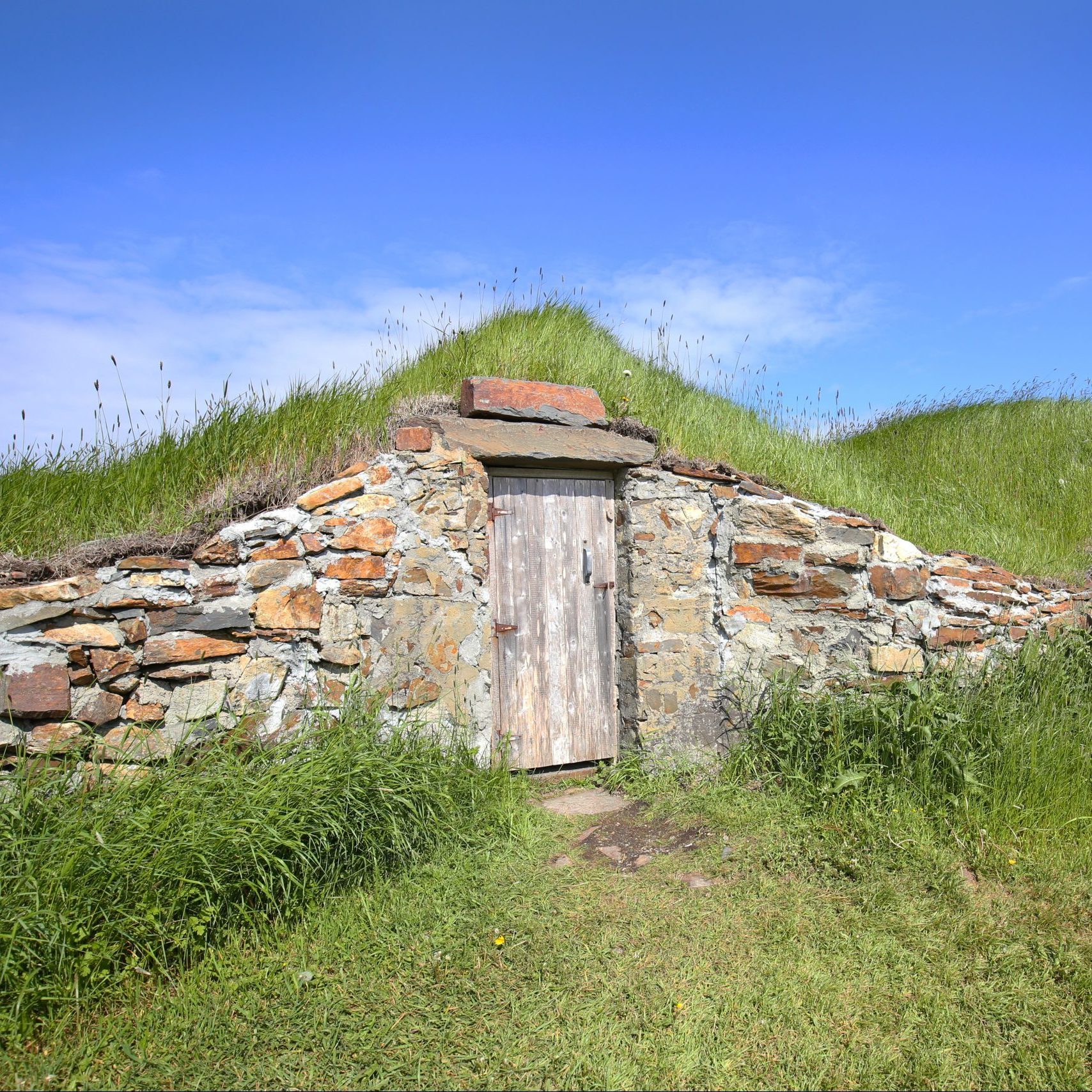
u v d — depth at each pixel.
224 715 4.11
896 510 7.59
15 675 3.67
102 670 3.86
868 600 5.85
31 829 3.32
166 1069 2.76
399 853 3.88
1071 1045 2.95
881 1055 2.88
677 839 4.41
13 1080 2.68
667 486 5.56
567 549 5.45
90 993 3.00
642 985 3.20
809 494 6.51
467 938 3.46
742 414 8.57
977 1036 2.99
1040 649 6.01
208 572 4.17
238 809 3.49
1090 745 4.97
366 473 4.65
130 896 3.17
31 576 3.90
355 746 3.99
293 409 5.45
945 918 3.65
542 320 8.72
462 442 4.94
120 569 3.97
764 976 3.27
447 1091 2.69
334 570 4.46
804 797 4.70
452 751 4.57
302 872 3.61
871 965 3.35
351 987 3.15
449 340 6.96
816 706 5.22
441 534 4.81
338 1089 2.69
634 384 6.81
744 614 5.61
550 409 5.23
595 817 4.76
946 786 4.62
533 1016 3.02
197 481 4.79
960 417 12.13
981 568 6.42
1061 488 9.45
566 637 5.42
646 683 5.36
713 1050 2.88
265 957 3.28
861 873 3.98
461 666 4.82
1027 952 3.46
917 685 5.01
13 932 2.89
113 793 3.48
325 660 4.42
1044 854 4.19
